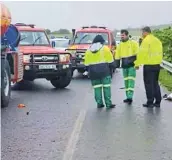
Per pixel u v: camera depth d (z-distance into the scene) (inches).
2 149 256.2
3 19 379.9
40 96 486.9
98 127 317.1
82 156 241.4
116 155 243.0
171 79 655.1
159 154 245.4
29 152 250.5
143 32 406.0
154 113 375.9
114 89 550.9
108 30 756.6
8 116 362.0
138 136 288.4
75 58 708.0
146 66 400.8
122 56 433.7
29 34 584.4
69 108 403.9
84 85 608.1
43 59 541.0
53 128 314.7
